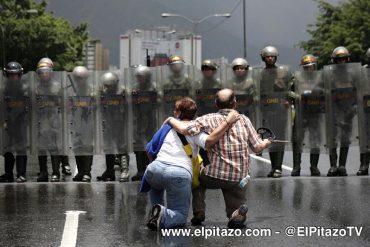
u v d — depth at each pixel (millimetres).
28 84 20781
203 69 20828
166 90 20875
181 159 12781
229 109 13000
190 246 11789
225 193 13258
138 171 20984
